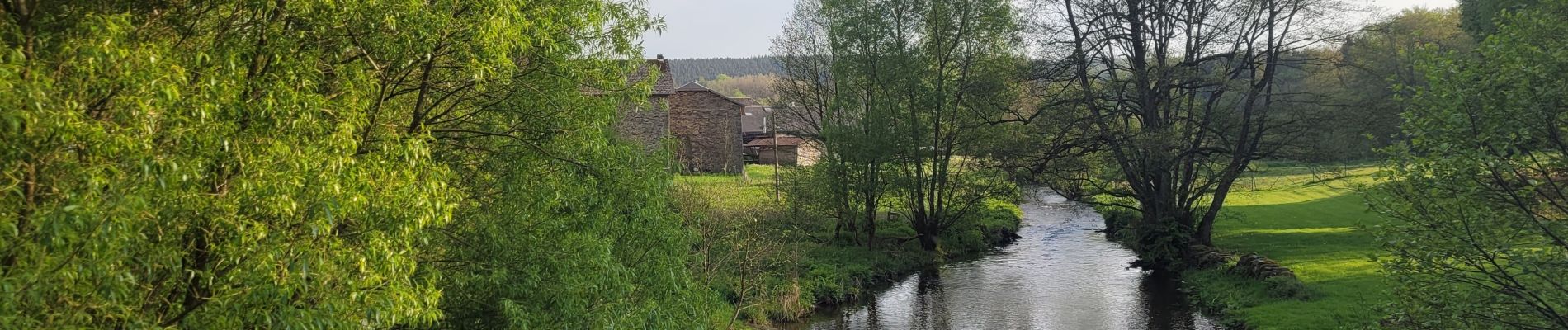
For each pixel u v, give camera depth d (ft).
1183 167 96.99
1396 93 37.19
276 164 23.39
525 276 38.32
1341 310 60.70
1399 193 34.88
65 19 22.52
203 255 24.48
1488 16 74.23
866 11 96.37
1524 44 32.07
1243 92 84.64
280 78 25.04
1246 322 62.23
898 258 98.17
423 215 26.14
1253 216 127.54
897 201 108.68
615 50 42.34
